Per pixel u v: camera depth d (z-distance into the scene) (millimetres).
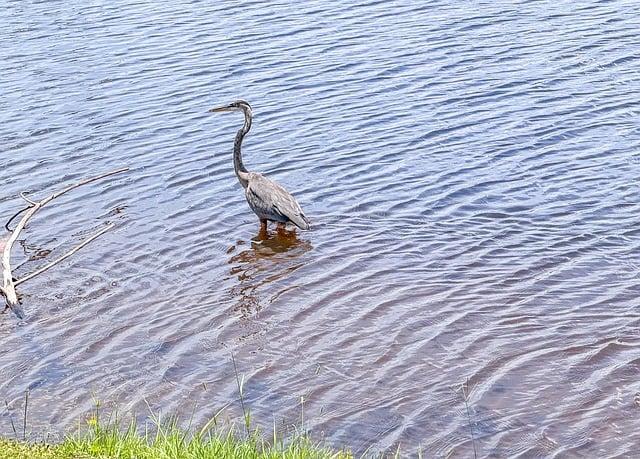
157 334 14453
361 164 20016
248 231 17766
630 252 16172
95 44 27328
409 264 16219
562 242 16641
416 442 11742
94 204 18891
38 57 26516
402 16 28672
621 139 20406
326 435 11906
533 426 11961
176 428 11555
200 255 16922
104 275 16312
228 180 19781
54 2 31469
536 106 22172
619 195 18156
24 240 17562
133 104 23328
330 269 16219
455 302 14922
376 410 12391
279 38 27203
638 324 14078
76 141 21531
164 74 25016
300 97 23375
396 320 14516
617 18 27484
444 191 18719
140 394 12922
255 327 14555
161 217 18328
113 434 10266
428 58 25281
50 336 14477
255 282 15922
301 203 18672
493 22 27719
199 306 15234
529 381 12867
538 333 13977
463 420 12133
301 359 13641
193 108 23016
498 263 16078
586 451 11461
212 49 26562
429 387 12836
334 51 26062
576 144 20328
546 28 27016
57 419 12320
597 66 24188
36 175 20078
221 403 12664
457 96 22922
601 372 12992
